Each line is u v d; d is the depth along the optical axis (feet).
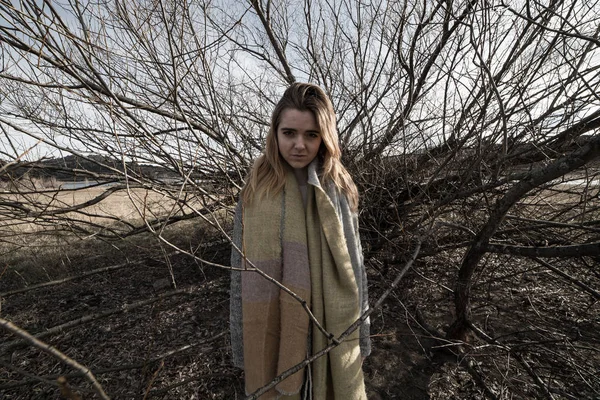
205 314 9.59
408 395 6.55
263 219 3.92
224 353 7.79
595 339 7.00
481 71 5.88
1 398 6.83
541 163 7.79
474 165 7.05
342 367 3.91
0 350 6.46
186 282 11.57
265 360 3.91
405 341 8.04
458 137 7.56
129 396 6.63
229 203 8.86
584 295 8.95
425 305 9.46
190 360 7.61
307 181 4.23
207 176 9.57
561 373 6.59
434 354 7.47
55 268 12.01
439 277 10.15
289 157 3.92
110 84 6.93
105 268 10.24
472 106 7.10
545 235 8.11
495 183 6.61
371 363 7.39
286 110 3.80
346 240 4.14
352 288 3.94
